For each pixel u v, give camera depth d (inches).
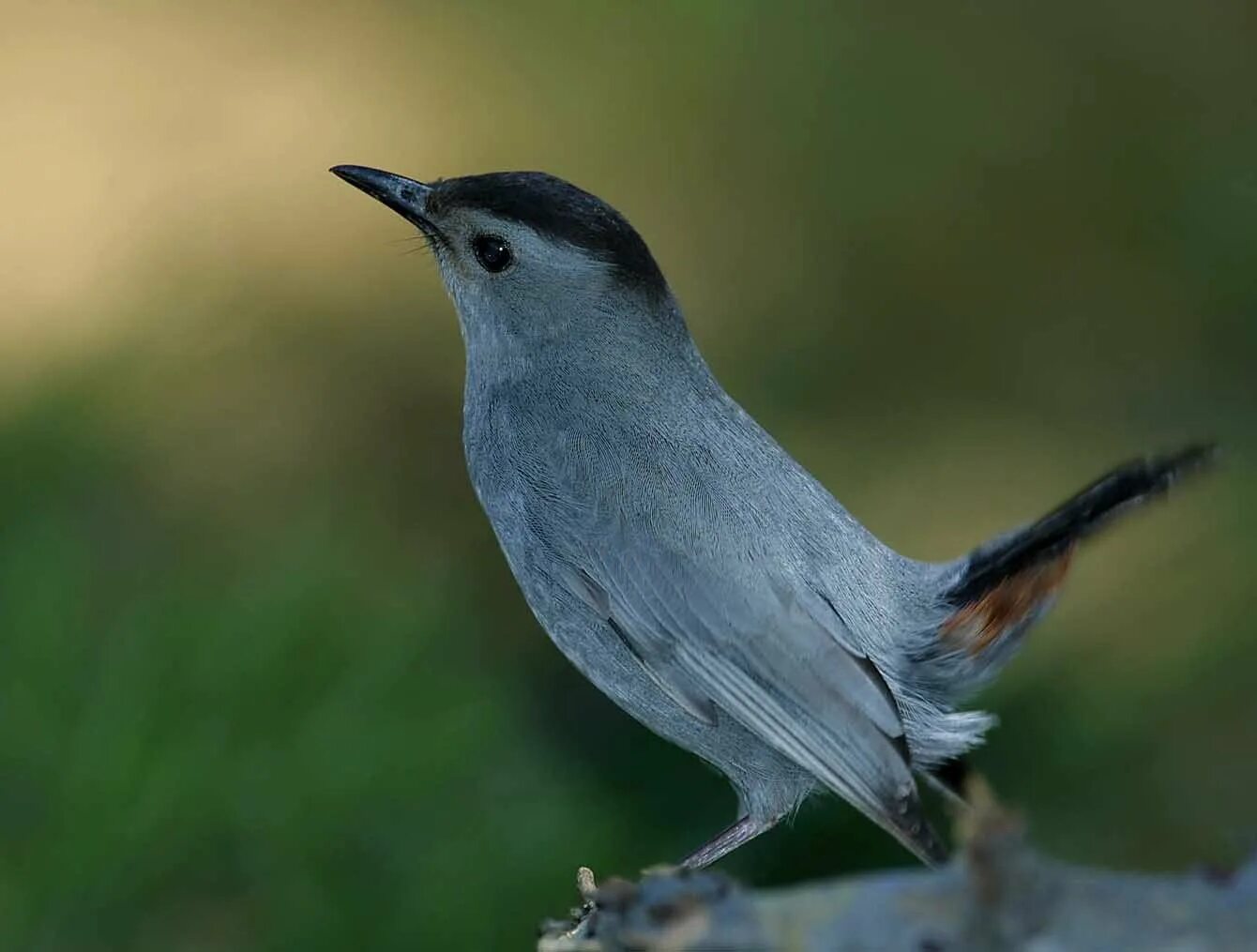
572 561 331.0
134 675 339.9
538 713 453.1
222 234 602.2
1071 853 404.2
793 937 194.4
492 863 347.3
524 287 345.1
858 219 612.7
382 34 684.1
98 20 687.7
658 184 626.8
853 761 308.0
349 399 563.2
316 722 343.9
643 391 337.4
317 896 335.9
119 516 439.5
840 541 325.1
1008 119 605.3
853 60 615.5
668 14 620.1
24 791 329.7
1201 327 586.6
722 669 319.6
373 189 359.6
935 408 581.9
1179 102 600.7
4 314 552.1
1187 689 419.5
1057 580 312.8
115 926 327.9
